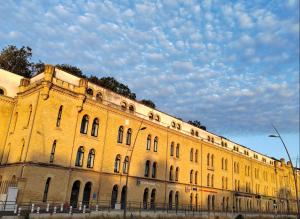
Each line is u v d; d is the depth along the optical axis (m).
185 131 59.31
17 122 39.44
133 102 48.47
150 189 47.56
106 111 42.88
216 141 69.81
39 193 33.16
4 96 41.56
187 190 55.72
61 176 35.53
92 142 40.03
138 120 48.00
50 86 36.00
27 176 32.56
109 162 41.84
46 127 35.31
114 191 42.09
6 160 38.84
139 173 46.31
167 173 51.78
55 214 28.75
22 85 41.28
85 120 40.22
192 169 58.47
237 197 71.56
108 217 32.62
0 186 37.47
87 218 30.83
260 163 87.12
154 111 52.59
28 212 27.50
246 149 83.50
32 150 33.75
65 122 37.34
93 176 39.22
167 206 49.97
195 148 60.66
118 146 43.72
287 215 79.44
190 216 44.81
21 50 66.00
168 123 55.31
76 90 39.28
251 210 76.69
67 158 36.66
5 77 42.88
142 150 47.75
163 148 52.19
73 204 36.44
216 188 64.38
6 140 40.66
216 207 63.28
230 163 72.06
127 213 37.22
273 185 91.81
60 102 37.22
